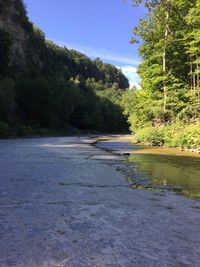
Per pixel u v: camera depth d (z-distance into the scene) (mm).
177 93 29828
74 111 100938
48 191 7539
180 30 31766
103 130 107500
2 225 4992
